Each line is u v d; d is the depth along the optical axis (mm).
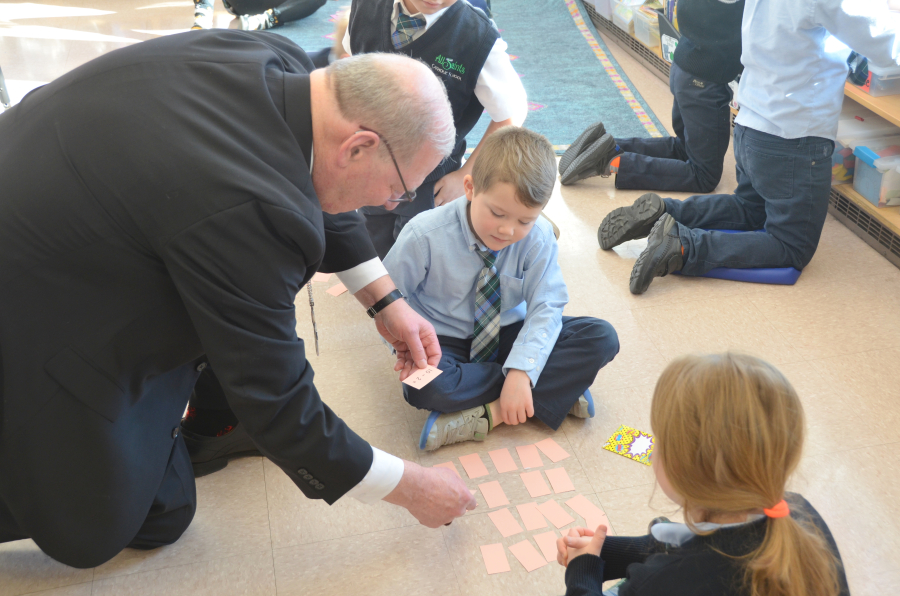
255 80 1160
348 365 2299
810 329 2385
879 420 2031
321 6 5281
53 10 5172
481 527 1771
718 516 998
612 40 4863
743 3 2742
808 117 2379
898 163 2625
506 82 2375
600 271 2715
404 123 1194
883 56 2260
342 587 1644
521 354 1949
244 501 1856
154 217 1082
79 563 1451
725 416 935
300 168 1159
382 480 1401
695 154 3117
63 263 1136
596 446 1994
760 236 2607
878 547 1696
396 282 2000
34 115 1163
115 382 1264
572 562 1270
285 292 1164
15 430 1259
